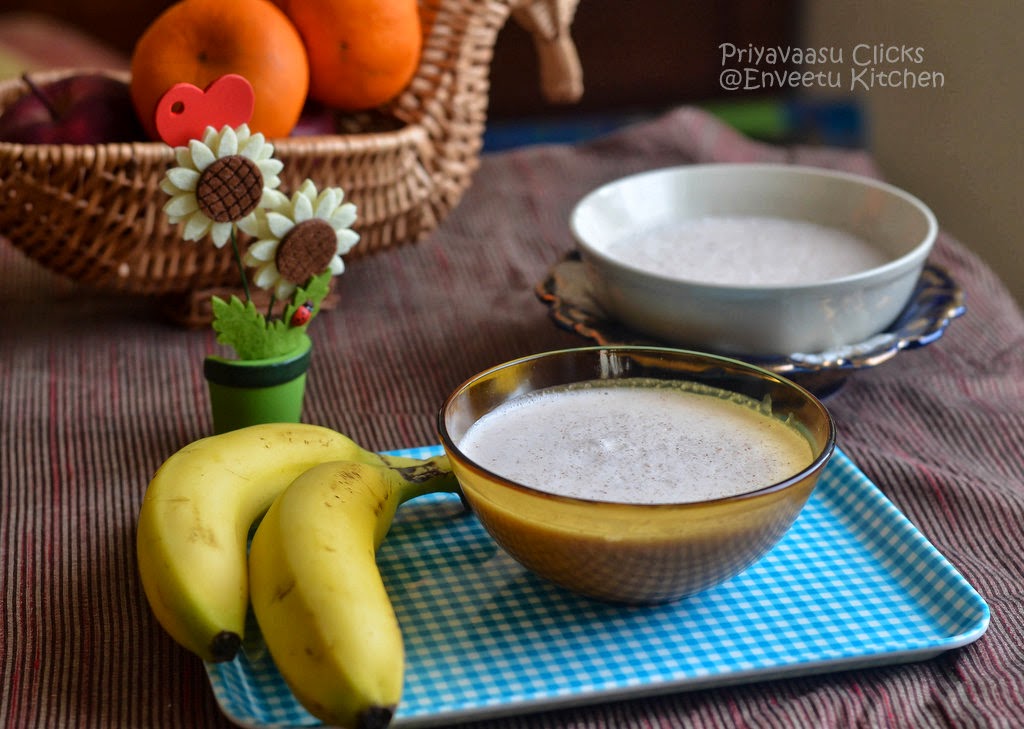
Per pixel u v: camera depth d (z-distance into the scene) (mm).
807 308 723
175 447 742
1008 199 1274
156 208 794
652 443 624
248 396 703
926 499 696
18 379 800
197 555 578
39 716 583
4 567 655
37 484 711
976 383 794
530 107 2154
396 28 836
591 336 756
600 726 574
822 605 617
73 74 912
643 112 2113
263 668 587
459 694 573
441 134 882
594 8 2043
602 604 616
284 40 802
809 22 1896
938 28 1399
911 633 603
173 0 2193
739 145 1135
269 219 688
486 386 640
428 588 625
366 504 617
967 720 575
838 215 834
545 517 578
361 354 830
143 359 823
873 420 763
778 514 581
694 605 615
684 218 858
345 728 543
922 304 779
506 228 1000
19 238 809
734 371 644
